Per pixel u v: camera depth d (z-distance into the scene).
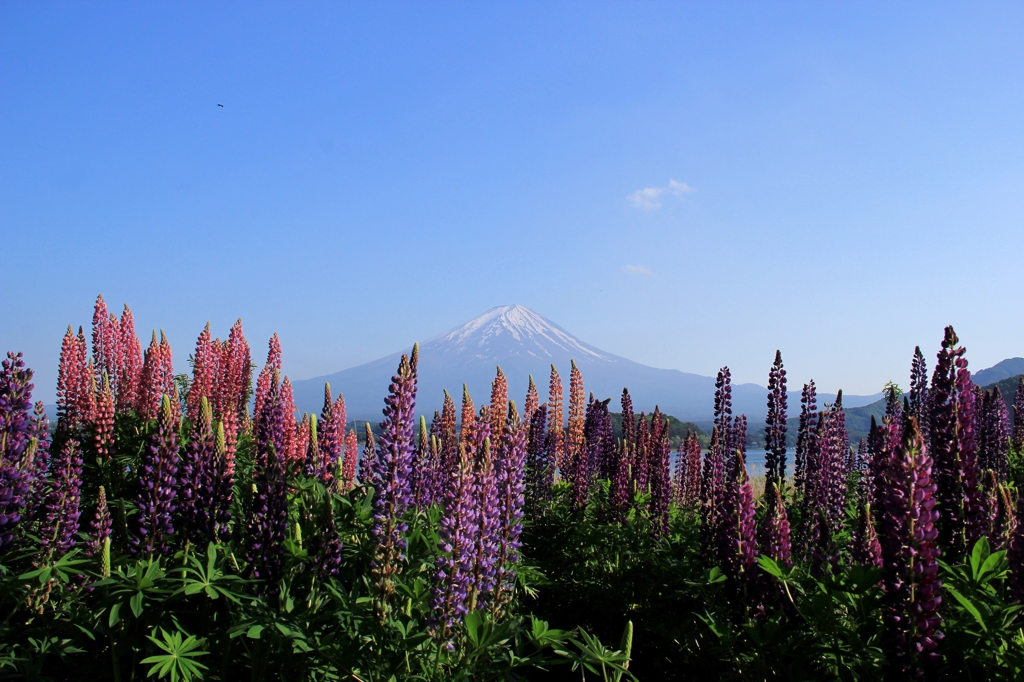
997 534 7.88
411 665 6.70
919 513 5.95
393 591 6.74
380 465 7.02
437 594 6.75
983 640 5.76
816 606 6.55
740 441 11.64
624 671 6.60
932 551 5.89
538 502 13.48
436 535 8.26
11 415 7.62
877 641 6.30
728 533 7.57
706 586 8.31
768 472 11.22
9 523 7.33
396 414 7.11
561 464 16.89
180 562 7.28
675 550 10.88
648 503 13.09
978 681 5.86
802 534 10.01
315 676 6.66
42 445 8.19
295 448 13.91
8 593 6.51
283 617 6.26
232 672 6.82
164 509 7.45
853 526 10.91
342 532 8.58
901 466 6.05
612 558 10.93
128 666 6.69
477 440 8.05
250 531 7.18
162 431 7.55
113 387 15.33
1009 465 16.38
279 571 7.02
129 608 6.28
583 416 18.42
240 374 15.96
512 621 6.66
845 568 7.38
